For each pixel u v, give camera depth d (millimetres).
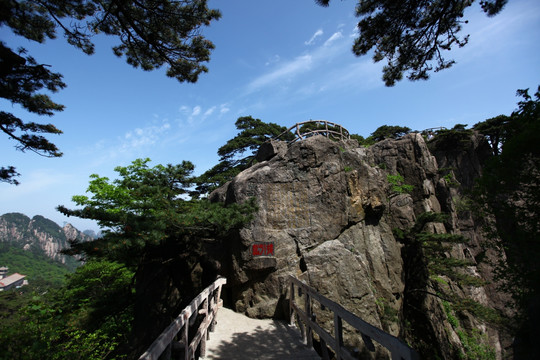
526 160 4641
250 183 9836
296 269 8805
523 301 4828
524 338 4844
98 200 13875
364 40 6383
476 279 12500
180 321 3811
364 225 10570
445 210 18516
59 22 6637
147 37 6797
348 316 3658
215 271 9766
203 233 8516
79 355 6531
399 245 12578
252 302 8516
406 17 5836
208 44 7301
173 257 9172
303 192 9922
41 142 8258
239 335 6547
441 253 14164
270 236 9164
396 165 18047
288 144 12039
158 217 6664
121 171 14445
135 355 7789
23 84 6949
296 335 6535
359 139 26906
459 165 23562
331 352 7266
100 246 5289
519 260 4883
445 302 14445
